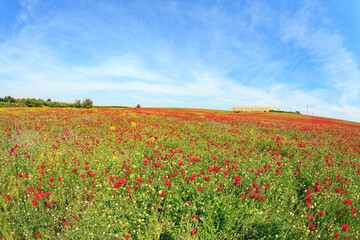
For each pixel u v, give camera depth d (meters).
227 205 3.45
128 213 3.40
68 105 59.38
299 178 5.69
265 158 7.02
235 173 5.15
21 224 3.10
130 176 4.39
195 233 2.97
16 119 15.09
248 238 3.04
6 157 5.72
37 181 4.43
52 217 3.31
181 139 9.53
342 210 3.89
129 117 20.42
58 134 9.80
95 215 3.24
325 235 3.05
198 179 4.52
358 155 9.06
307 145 10.04
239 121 22.12
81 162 5.72
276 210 3.63
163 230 3.15
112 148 7.55
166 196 3.83
